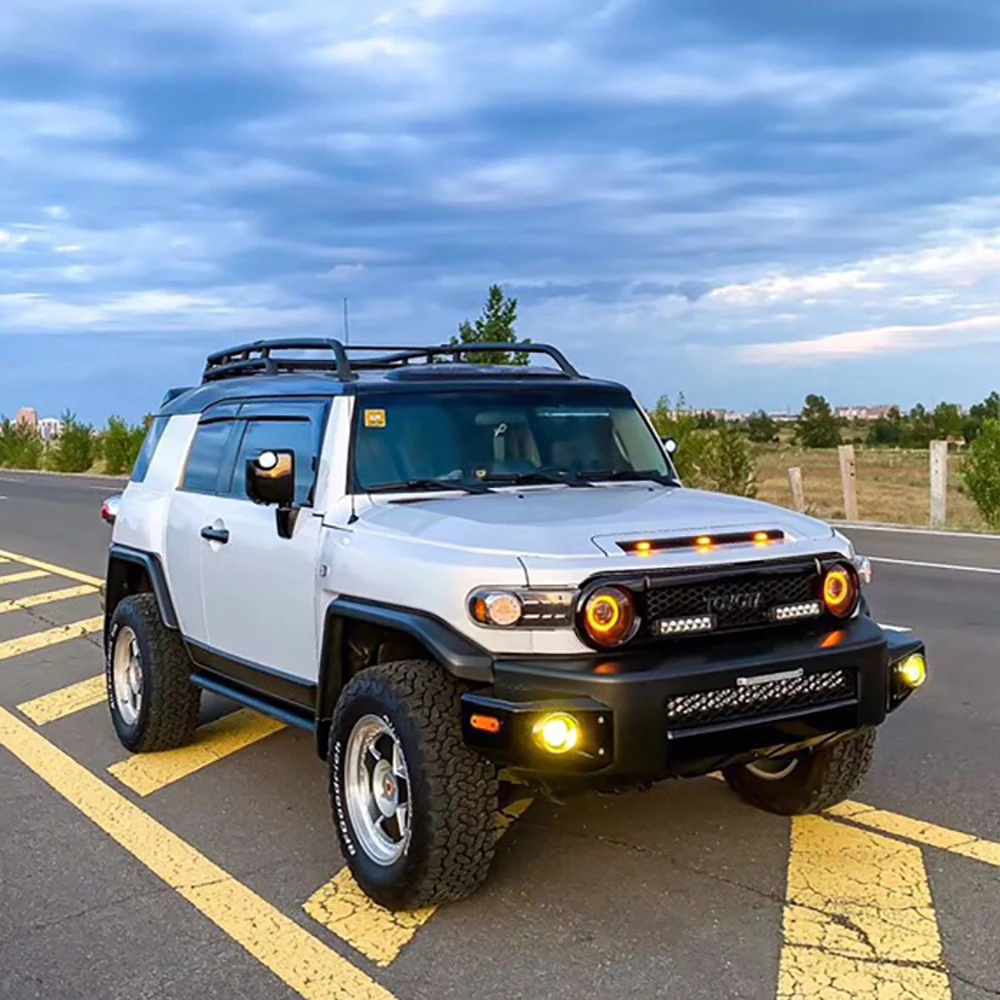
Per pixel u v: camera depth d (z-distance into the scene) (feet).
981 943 13.30
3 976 13.25
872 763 19.97
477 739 13.35
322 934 14.10
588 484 18.13
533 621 13.39
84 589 43.01
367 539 15.47
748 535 14.73
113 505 24.06
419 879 13.96
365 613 14.93
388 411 17.35
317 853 16.81
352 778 15.16
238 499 19.25
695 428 76.48
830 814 17.57
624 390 20.04
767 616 14.29
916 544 50.24
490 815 13.98
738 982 12.54
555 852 16.29
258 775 20.48
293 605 17.08
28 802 19.33
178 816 18.49
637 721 13.03
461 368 19.26
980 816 17.39
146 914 14.84
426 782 13.75
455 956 13.37
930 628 31.24
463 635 13.70
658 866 15.74
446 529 14.76
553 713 12.94
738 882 15.15
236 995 12.68
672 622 13.69
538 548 13.79
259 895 15.33
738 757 14.01
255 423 19.39
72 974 13.26
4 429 178.29
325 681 16.07
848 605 14.90
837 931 13.66
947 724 22.27
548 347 21.35
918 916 14.02
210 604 19.62
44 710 25.48
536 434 18.44
